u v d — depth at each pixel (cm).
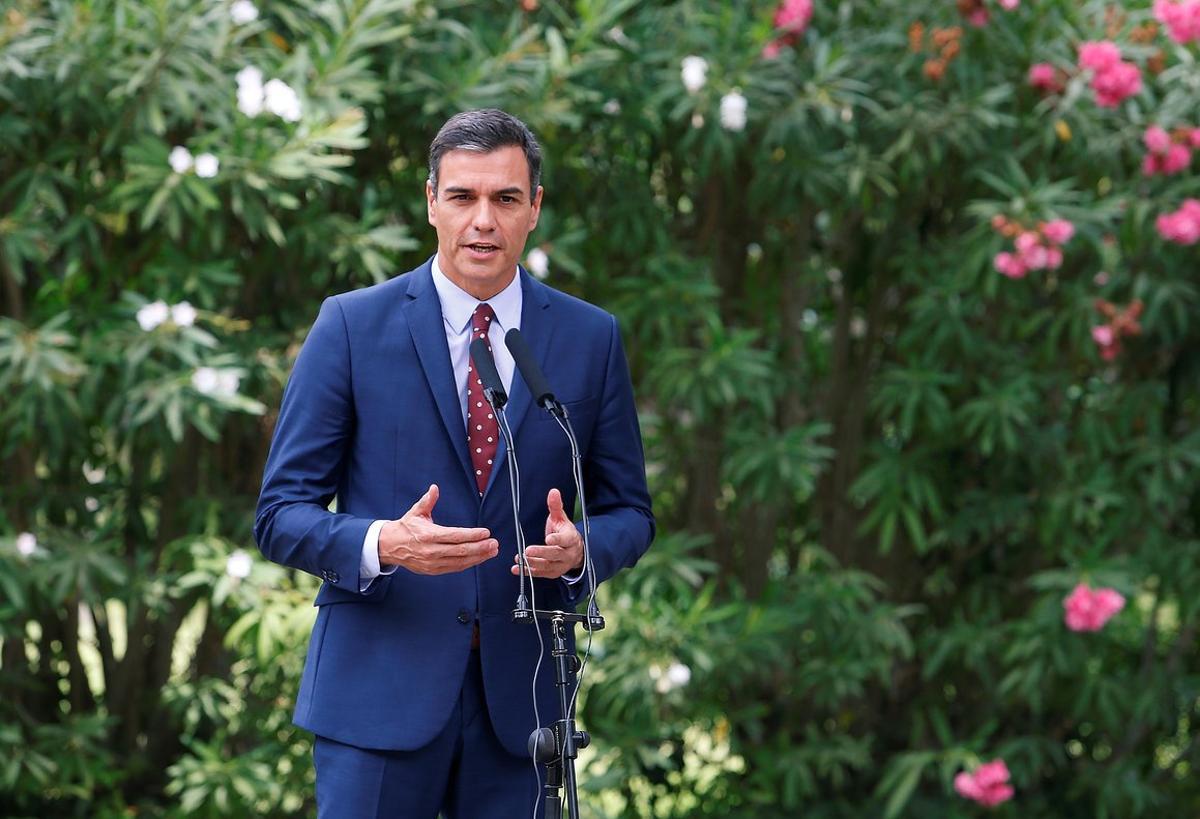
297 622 1088
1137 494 1315
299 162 1042
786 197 1204
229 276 1073
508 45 1141
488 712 611
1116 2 1210
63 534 1117
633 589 1185
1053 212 1155
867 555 1393
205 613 1238
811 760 1292
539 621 613
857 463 1366
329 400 611
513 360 622
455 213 587
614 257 1285
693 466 1371
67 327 1080
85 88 1025
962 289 1226
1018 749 1308
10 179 1084
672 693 1177
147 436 1117
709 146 1150
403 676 600
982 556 1393
